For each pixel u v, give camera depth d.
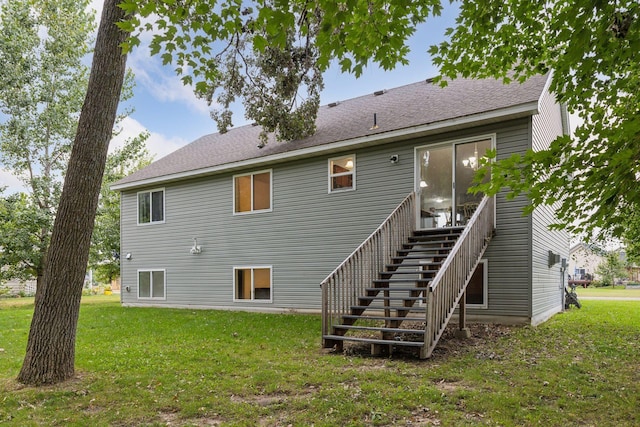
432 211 9.21
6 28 15.84
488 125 8.30
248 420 3.63
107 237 19.17
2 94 16.06
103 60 5.09
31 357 4.78
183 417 3.74
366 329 6.11
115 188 14.41
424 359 5.48
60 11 16.92
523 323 7.80
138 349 6.44
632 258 10.70
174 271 13.16
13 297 23.50
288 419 3.64
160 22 3.93
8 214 16.02
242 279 11.86
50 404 4.09
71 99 17.28
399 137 9.12
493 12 4.67
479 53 5.61
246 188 11.88
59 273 4.91
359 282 7.07
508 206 8.09
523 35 5.35
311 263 10.55
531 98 7.69
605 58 3.28
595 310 11.85
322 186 10.48
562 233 12.55
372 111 11.54
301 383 4.59
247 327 8.49
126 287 14.30
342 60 4.26
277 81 9.84
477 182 3.05
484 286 8.25
